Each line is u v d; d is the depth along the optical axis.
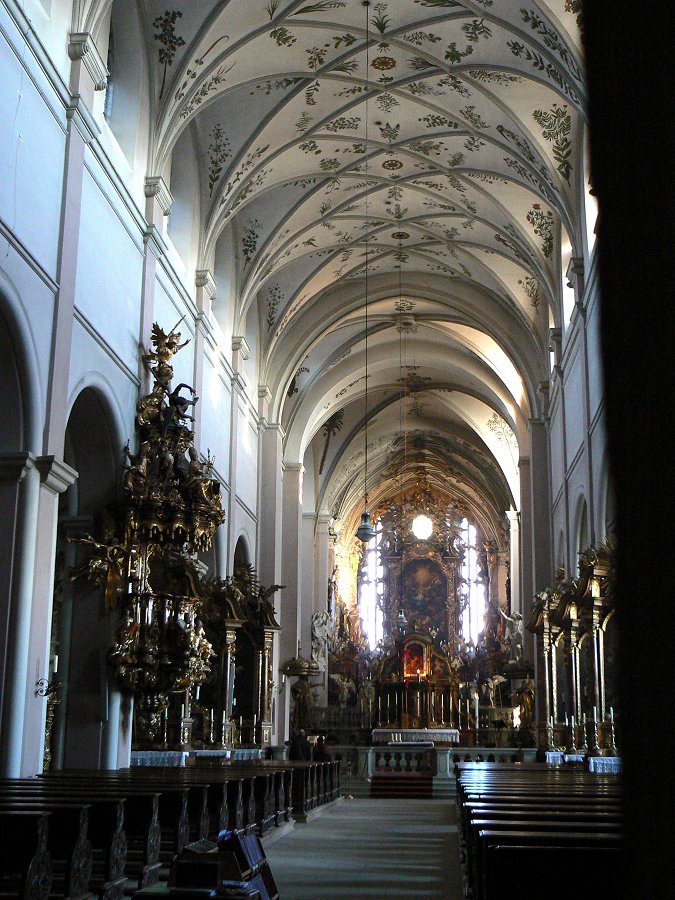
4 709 11.79
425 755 30.42
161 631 16.20
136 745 18.88
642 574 1.32
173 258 19.95
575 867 4.55
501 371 32.88
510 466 41.00
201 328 21.52
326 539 42.34
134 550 15.91
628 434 1.36
